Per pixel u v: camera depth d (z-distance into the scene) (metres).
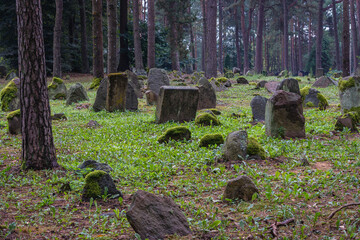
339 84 15.31
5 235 4.96
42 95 8.55
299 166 8.77
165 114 15.59
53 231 5.19
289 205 5.93
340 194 6.43
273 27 73.38
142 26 40.84
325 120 15.48
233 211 5.79
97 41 29.84
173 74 36.44
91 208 6.19
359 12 56.50
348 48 28.70
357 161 8.83
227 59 69.12
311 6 61.28
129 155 10.30
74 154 10.48
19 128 14.02
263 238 4.76
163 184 7.54
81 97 22.33
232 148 9.27
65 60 41.94
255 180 7.43
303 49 93.12
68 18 43.84
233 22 81.44
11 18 36.72
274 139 11.73
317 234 4.82
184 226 5.00
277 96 11.91
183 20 46.12
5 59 39.50
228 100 24.23
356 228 4.86
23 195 6.95
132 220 4.73
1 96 19.84
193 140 12.03
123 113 18.62
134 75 24.64
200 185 7.34
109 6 28.81
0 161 9.47
